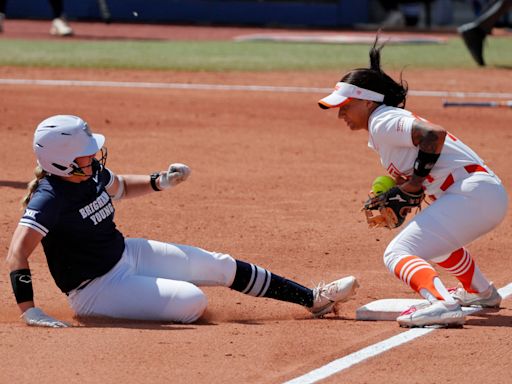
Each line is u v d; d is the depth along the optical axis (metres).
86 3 116.31
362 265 27.12
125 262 20.98
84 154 19.69
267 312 22.59
